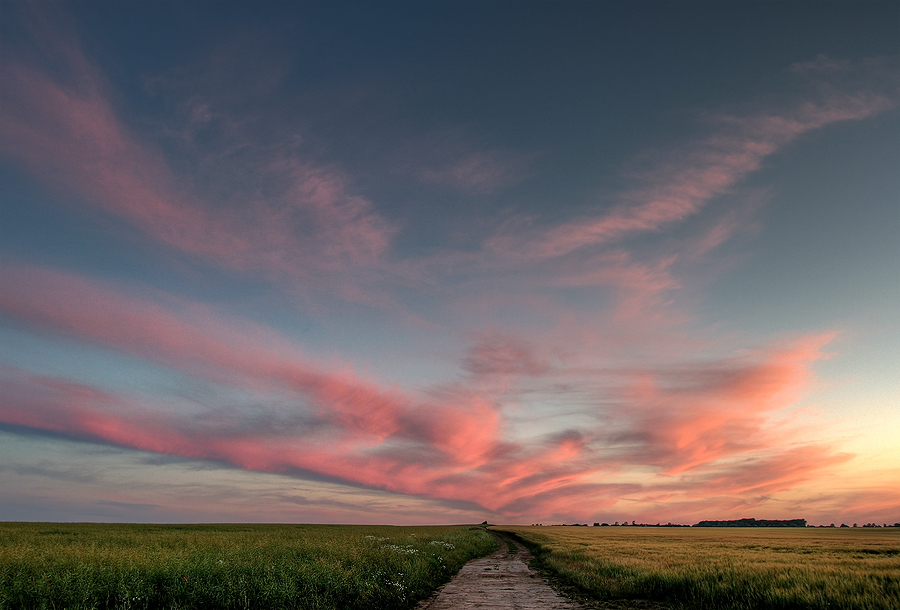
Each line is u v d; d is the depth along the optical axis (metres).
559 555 27.95
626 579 16.11
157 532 39.88
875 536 66.31
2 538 25.47
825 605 11.89
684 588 14.56
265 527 68.12
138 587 10.55
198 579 11.38
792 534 79.25
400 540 30.67
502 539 62.34
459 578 19.62
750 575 15.55
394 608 12.54
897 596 12.41
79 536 28.44
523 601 13.92
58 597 9.83
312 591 12.05
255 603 10.94
